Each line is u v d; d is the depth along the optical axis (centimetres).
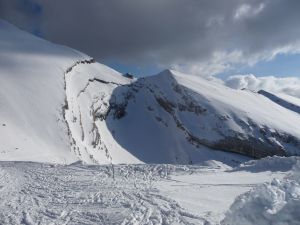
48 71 11531
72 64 13188
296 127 13712
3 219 1547
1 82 9825
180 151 12462
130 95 14762
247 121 12925
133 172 2891
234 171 2820
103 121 12938
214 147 12500
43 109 9625
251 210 879
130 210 1590
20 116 8912
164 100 14212
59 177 2748
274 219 820
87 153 9369
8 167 3538
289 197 899
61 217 1548
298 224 785
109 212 1576
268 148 12119
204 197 1847
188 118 13400
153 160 12088
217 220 1370
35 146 7662
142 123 13662
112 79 15025
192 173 2773
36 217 1559
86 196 1972
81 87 12638
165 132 13288
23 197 2022
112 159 11050
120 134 12950
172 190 2055
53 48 14250
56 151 8219
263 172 2681
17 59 11669
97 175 2803
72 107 10944
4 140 7088
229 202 1725
